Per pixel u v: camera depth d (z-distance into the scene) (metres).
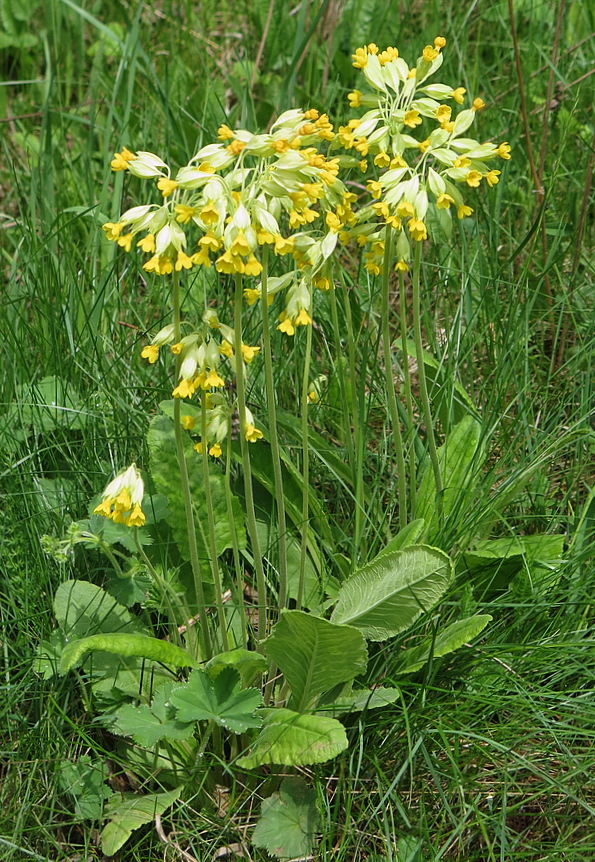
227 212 1.88
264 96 4.73
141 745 2.14
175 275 1.97
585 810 2.29
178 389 1.99
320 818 2.25
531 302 3.18
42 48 5.01
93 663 2.42
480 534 2.77
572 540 2.84
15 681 2.48
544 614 2.62
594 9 4.55
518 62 3.32
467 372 3.38
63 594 2.45
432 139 2.27
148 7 5.21
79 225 3.91
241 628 2.57
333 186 2.24
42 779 2.30
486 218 3.65
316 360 3.32
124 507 2.10
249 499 2.22
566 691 2.38
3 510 2.78
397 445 2.54
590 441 3.02
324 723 2.12
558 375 3.31
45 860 2.13
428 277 3.58
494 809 2.31
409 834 2.20
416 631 2.55
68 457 2.95
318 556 2.74
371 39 4.68
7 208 4.30
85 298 3.54
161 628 2.64
